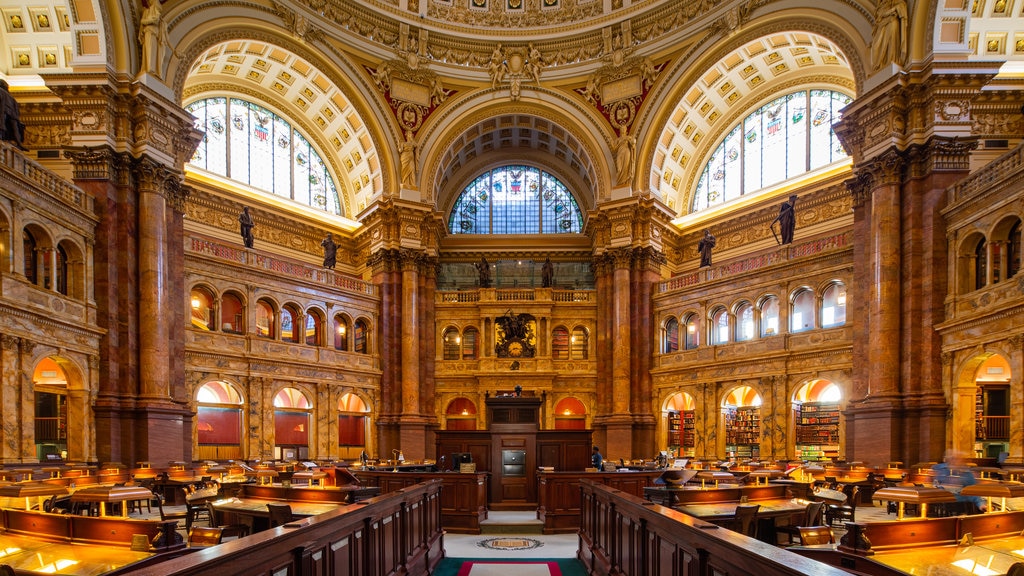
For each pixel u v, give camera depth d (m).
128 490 10.58
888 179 24.47
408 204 38.16
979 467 18.88
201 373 29.14
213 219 34.97
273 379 32.00
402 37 38.03
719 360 33.59
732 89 38.88
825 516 16.75
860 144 26.05
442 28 38.69
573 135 39.56
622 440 36.12
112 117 24.53
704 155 41.84
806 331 30.27
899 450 23.09
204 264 29.75
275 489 12.93
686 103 38.31
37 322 20.41
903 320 23.95
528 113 39.78
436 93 39.31
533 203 45.72
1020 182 19.19
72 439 22.34
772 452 30.95
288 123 40.25
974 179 21.72
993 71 22.91
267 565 5.66
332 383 34.72
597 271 39.50
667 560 7.62
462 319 40.78
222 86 36.66
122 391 23.86
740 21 33.44
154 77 25.56
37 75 25.95
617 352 37.16
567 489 18.31
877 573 6.86
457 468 21.94
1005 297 19.77
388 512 10.09
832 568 4.23
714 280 34.72
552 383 39.47
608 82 38.81
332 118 39.97
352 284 37.25
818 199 34.72
